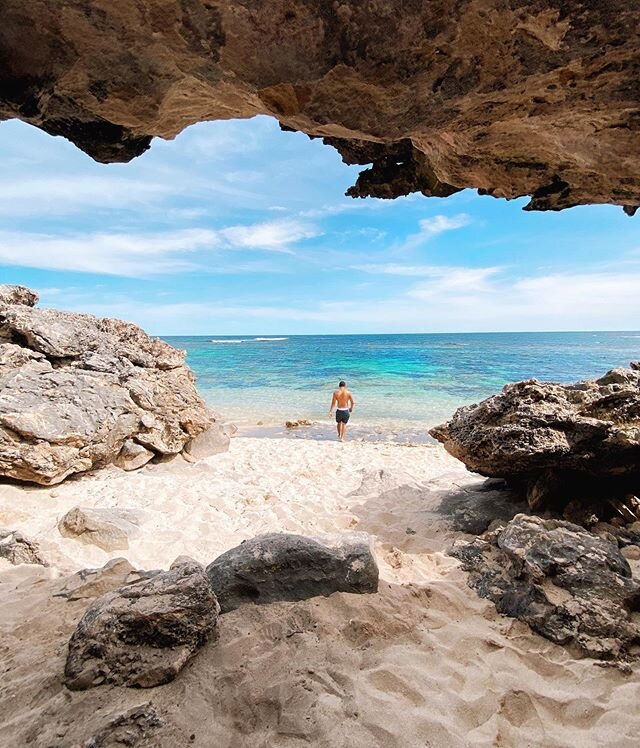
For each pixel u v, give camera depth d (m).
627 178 2.73
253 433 13.16
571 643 2.88
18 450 6.11
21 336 8.06
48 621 3.10
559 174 2.92
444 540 4.78
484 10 1.57
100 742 2.08
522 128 2.38
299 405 18.14
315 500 6.30
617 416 4.62
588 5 1.55
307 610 3.12
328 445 10.45
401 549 4.67
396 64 1.75
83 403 7.17
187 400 8.99
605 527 4.49
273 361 38.84
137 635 2.57
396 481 6.94
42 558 4.23
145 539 4.89
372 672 2.60
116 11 1.63
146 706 2.26
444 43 1.69
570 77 1.90
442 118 2.11
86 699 2.34
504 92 1.97
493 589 3.54
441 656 2.79
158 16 1.64
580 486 4.89
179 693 2.42
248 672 2.57
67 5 1.62
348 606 3.19
